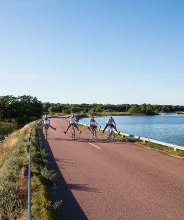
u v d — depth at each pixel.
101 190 8.52
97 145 19.02
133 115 198.12
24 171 9.52
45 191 7.61
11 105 116.56
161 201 7.44
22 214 6.42
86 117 137.12
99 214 6.67
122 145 18.91
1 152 20.88
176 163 12.35
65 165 12.27
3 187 7.89
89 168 11.56
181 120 112.94
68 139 23.31
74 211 6.90
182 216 6.42
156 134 47.41
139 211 6.78
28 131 27.66
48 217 5.95
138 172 10.70
